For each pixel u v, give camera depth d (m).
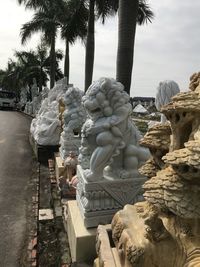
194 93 1.60
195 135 1.50
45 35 16.88
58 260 3.39
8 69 37.53
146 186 1.54
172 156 1.39
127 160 3.49
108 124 3.34
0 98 32.25
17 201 5.65
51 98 10.90
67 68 15.67
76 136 6.34
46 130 8.49
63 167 5.67
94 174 3.33
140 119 19.28
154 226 1.70
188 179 1.42
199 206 1.41
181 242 1.57
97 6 10.66
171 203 1.42
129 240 1.87
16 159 9.13
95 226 3.32
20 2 15.65
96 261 2.45
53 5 15.73
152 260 1.72
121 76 5.75
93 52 10.59
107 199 3.38
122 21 5.68
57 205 4.82
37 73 27.69
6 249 3.90
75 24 13.08
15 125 17.73
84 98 3.51
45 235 4.10
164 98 3.41
